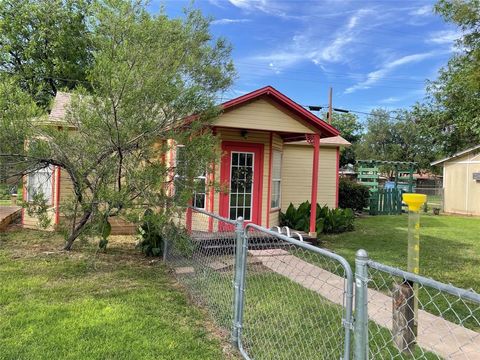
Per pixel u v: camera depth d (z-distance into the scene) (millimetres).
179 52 6332
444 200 20422
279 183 10969
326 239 10227
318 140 9422
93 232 6102
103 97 5578
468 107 7664
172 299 4891
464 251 8867
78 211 6422
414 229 3422
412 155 38938
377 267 2150
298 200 13266
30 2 19969
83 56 20641
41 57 20203
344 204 17125
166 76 5848
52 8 19953
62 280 5512
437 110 10945
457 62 7516
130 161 6020
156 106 5926
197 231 7098
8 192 6590
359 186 17406
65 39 19766
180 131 6320
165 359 3303
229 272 5293
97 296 4867
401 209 18609
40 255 6934
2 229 9508
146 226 7141
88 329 3814
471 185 18922
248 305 4473
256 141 9617
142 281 5625
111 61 5539
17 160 6152
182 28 6582
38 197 6418
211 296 4531
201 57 6820
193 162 6152
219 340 3770
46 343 3490
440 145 11508
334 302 4457
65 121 6195
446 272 6875
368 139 41938
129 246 8164
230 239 6992
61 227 7141
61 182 8977
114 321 4043
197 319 4293
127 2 5715
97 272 5996
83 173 5980
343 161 35656
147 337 3711
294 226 10727
